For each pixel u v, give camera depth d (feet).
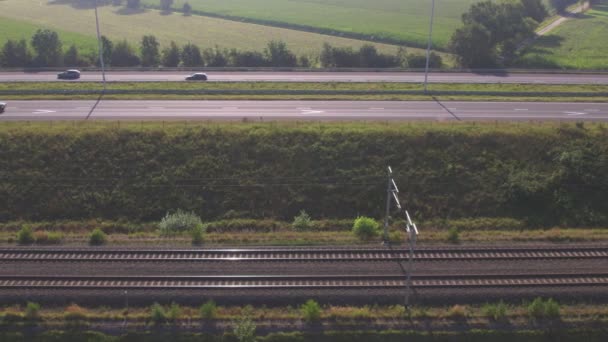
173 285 100.63
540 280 102.94
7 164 142.10
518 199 136.05
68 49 263.08
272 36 326.85
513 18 278.26
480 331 91.86
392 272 105.40
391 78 223.30
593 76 230.68
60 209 133.90
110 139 148.97
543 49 294.87
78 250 111.04
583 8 442.91
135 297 97.86
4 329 90.79
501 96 195.72
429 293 99.35
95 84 207.21
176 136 150.41
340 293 99.30
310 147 148.25
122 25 357.20
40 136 148.77
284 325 92.48
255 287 100.17
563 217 132.87
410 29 339.16
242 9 416.67
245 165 144.66
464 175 142.31
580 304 97.91
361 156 146.51
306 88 204.44
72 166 142.92
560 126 154.61
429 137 150.61
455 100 190.08
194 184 140.05
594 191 137.69
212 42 308.81
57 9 416.26
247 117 167.43
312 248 112.78
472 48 245.86
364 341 90.48
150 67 242.17
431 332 91.61
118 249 111.86
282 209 135.95
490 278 103.60
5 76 223.92
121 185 139.23
